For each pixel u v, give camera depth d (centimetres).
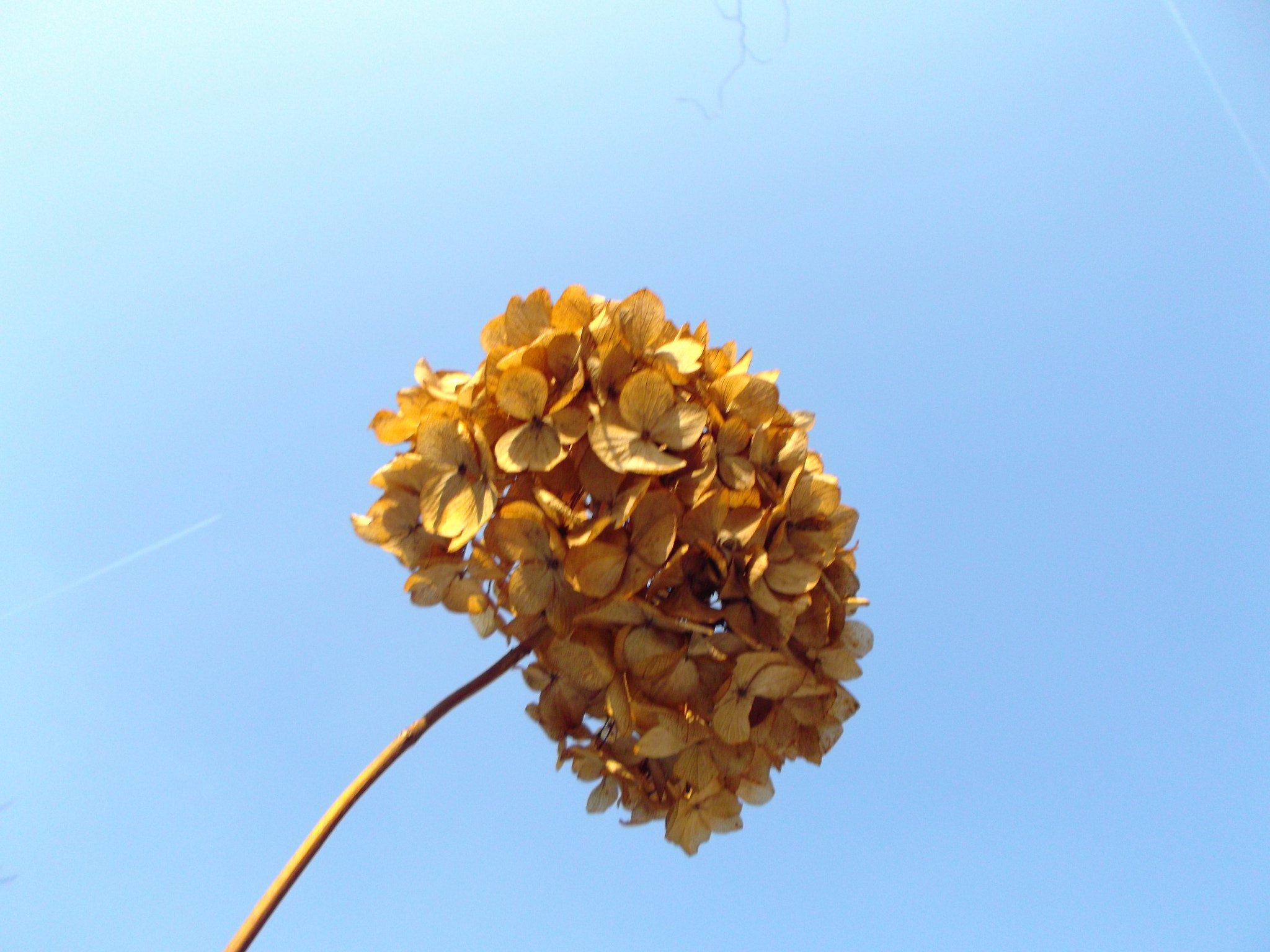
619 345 31
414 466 32
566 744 32
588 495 30
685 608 29
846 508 35
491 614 32
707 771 30
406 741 28
